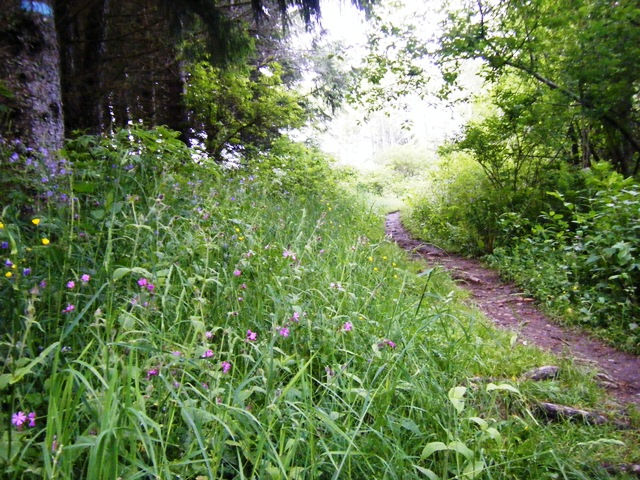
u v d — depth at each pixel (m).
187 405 1.61
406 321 3.02
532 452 2.05
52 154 3.35
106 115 7.85
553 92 6.69
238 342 2.35
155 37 7.52
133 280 2.41
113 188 2.86
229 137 9.66
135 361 1.73
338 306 2.90
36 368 1.70
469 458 1.68
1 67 3.33
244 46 6.92
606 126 6.68
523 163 8.47
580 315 4.60
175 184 3.63
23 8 3.40
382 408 2.05
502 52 7.24
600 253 4.92
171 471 1.55
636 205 4.73
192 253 2.66
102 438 1.31
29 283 1.99
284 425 1.79
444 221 9.70
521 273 6.08
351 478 1.73
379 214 12.72
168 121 8.95
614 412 2.63
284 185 7.31
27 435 1.50
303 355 2.41
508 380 2.73
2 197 2.74
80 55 6.84
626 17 5.68
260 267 2.97
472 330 3.61
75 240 2.47
